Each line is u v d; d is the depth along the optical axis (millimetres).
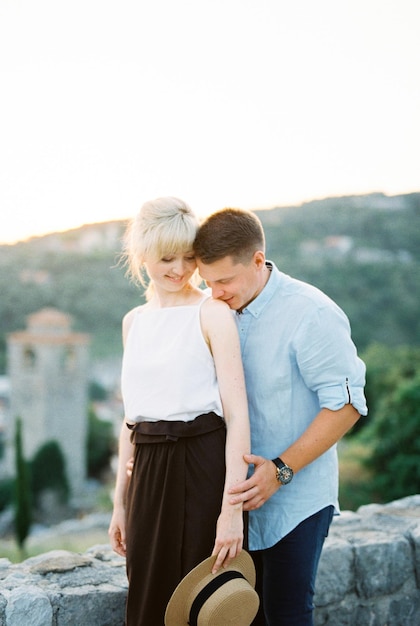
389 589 2588
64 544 23828
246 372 2014
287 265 51781
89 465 45812
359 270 51031
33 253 56469
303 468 2006
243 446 1819
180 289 1930
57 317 45094
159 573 1855
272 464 1877
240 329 2014
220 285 1897
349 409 1909
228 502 1798
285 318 1960
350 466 15078
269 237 53312
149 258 1870
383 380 19891
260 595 2162
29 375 43312
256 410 2014
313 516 2012
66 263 55719
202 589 1793
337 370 1914
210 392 1857
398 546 2600
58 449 42656
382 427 14789
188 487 1833
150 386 1881
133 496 1920
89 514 39500
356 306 49406
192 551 1825
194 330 1867
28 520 24031
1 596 2066
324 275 50531
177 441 1843
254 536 2049
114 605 2174
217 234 1844
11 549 24125
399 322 48500
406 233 52875
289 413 1990
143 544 1882
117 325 55000
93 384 51562
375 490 14359
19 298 55094
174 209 1865
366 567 2551
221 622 1773
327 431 1900
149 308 2000
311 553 2002
